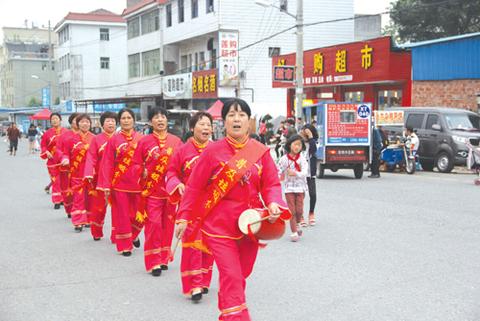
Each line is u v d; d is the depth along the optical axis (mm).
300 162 9414
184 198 4922
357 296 6410
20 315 5980
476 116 21141
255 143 4836
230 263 4625
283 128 24281
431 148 20984
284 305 6145
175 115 36094
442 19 33938
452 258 8102
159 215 7480
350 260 8070
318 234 9930
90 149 9375
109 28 67000
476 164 17141
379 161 19391
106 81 67250
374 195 14727
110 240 9789
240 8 36125
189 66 42250
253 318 5742
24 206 13766
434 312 5836
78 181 10633
